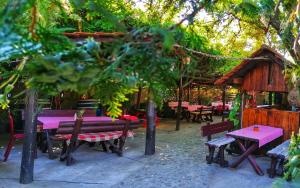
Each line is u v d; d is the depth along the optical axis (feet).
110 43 2.11
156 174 19.94
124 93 3.02
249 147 22.26
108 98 2.99
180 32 2.16
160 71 2.51
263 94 40.24
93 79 2.05
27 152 17.22
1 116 31.32
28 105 16.96
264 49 22.30
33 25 2.07
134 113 40.68
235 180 19.15
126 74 2.43
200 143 30.73
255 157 25.23
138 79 2.51
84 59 1.96
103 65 2.10
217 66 31.19
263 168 21.80
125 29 2.03
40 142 25.21
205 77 39.04
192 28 3.20
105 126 22.89
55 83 2.02
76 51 1.94
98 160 22.94
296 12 5.22
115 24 2.02
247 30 23.27
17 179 17.89
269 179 19.33
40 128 22.74
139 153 25.64
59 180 18.15
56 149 25.38
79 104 29.48
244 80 26.91
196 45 3.47
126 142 30.09
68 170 20.16
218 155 22.52
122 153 25.20
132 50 2.11
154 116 25.44
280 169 19.61
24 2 1.67
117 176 19.38
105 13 2.03
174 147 28.48
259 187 17.92
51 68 1.76
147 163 22.59
